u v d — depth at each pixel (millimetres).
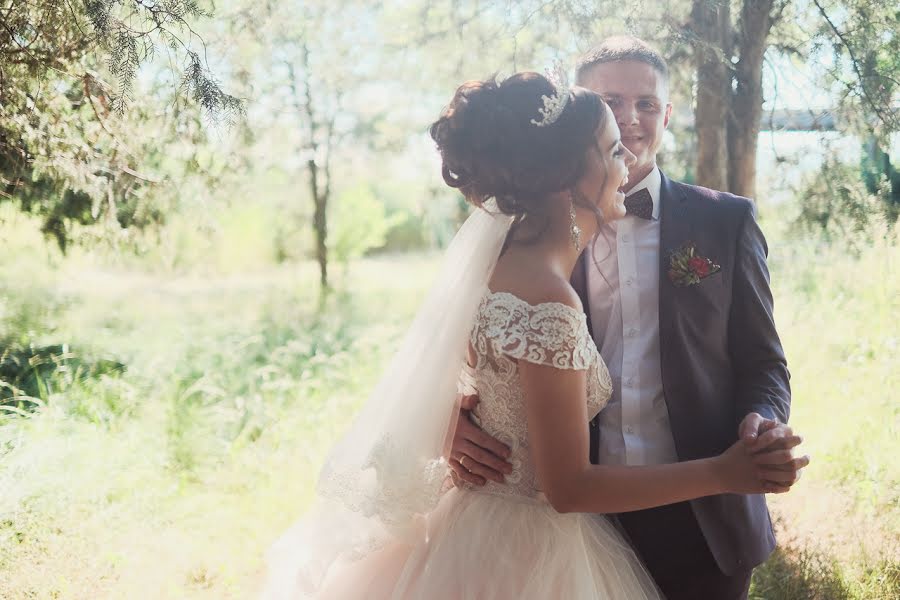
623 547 2238
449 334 1990
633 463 2424
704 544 2404
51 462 4684
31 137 4082
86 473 4703
